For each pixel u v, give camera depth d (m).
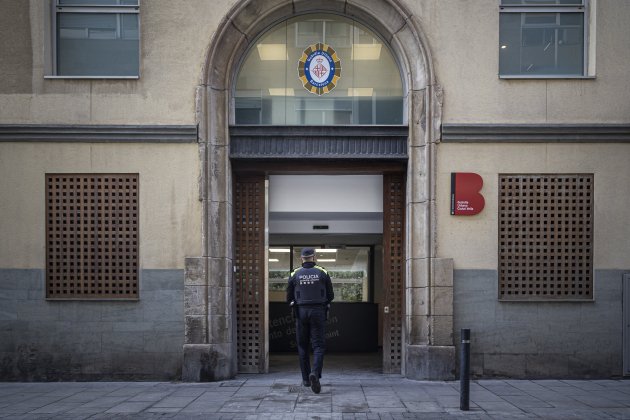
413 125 9.45
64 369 9.11
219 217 9.36
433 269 9.15
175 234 9.24
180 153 9.31
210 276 9.19
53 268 9.24
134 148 9.33
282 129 9.59
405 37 9.58
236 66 9.85
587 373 9.10
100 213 9.31
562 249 9.27
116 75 9.66
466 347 7.05
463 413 6.85
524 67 9.68
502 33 9.71
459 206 9.22
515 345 9.15
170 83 9.34
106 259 9.28
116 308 9.18
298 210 10.15
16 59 9.34
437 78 9.34
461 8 9.41
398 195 9.95
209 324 9.11
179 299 9.17
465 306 9.17
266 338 9.91
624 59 9.37
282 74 9.96
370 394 7.95
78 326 9.16
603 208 9.27
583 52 9.69
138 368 9.11
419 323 9.23
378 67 9.96
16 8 9.36
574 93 9.35
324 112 9.91
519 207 9.30
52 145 9.31
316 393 8.00
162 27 9.38
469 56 9.37
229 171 9.55
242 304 9.93
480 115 9.33
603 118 9.31
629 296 9.16
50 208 9.30
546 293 9.26
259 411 6.96
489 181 9.31
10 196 9.27
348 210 10.16
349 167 9.84
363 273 12.53
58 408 7.17
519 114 9.33
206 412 6.92
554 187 9.32
